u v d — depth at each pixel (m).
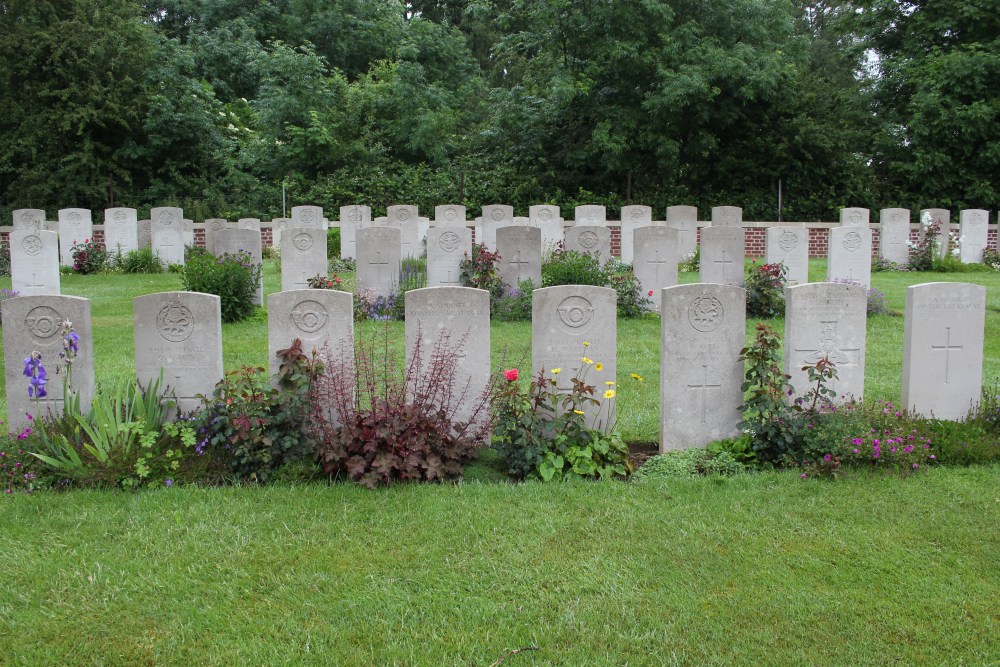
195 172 32.78
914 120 28.34
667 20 27.55
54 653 4.06
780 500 5.81
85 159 29.45
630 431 7.33
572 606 4.49
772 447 6.55
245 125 34.84
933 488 6.02
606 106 29.39
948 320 7.25
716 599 4.56
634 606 4.50
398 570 4.84
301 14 38.41
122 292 16.28
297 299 6.82
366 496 5.81
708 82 27.84
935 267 21.44
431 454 6.18
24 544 5.10
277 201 30.12
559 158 30.97
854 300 7.23
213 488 5.91
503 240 14.24
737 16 29.23
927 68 28.02
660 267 14.52
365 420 6.13
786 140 29.66
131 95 30.84
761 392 6.53
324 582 4.70
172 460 6.12
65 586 4.64
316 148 30.86
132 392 6.95
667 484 6.08
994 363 9.98
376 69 34.38
